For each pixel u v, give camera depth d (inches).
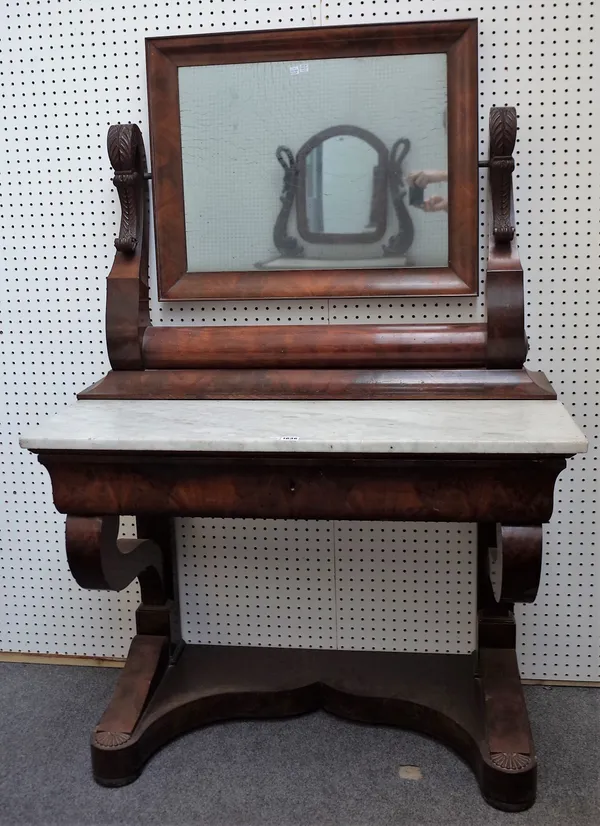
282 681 70.9
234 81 66.9
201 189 68.7
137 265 68.3
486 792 60.1
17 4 69.3
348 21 66.4
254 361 66.8
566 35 64.4
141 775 63.9
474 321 69.6
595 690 74.8
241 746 67.3
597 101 65.2
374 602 75.6
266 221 68.6
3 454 78.1
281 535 75.2
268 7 67.0
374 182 66.9
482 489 52.9
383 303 70.2
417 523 73.4
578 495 72.0
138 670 69.4
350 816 59.1
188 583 77.3
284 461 53.6
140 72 69.3
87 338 75.0
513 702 63.9
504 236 63.6
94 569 57.4
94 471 56.0
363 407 60.6
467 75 64.0
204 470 54.9
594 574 73.4
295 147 67.2
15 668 80.4
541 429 52.3
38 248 73.7
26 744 68.0
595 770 63.4
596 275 67.9
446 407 59.9
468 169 65.3
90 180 71.8
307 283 68.4
